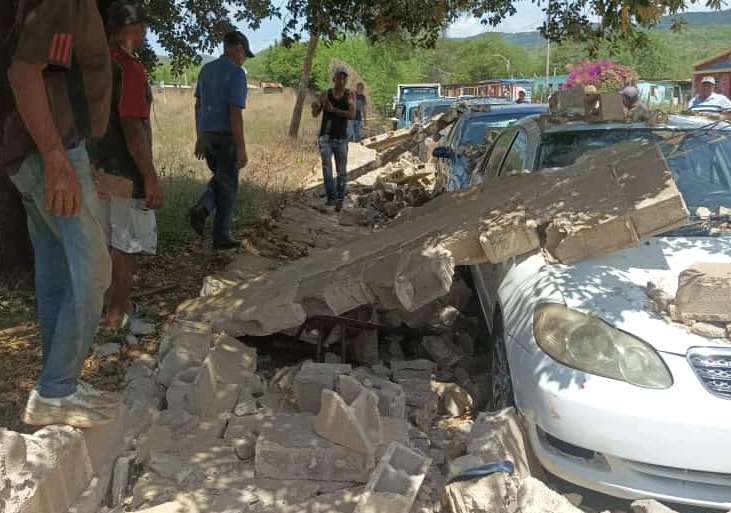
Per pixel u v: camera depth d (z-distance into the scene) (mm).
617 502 3482
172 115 20953
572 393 3258
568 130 5418
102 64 2943
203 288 5449
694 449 3080
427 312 5270
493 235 4078
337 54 47500
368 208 10742
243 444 3600
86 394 3156
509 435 3469
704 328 3312
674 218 3838
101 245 2932
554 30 7996
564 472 3342
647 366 3236
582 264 3959
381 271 4254
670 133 5246
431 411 4180
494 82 41844
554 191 4344
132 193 4680
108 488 3352
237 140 6664
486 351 5301
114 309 4945
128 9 4480
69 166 2688
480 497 3064
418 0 7836
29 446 2830
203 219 6801
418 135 13758
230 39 6605
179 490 3340
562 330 3453
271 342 5004
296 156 16266
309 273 4750
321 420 3510
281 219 9555
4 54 4914
